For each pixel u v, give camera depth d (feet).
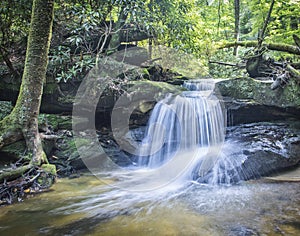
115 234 6.48
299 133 13.38
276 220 7.10
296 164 11.93
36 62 10.06
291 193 9.15
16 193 8.93
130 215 7.60
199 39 18.88
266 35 23.04
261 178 10.80
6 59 12.50
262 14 23.21
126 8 13.64
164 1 15.98
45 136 11.39
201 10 25.11
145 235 6.41
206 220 7.20
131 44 17.03
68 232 6.63
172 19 16.24
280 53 21.42
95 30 14.90
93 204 8.34
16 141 10.27
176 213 7.69
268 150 11.89
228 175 10.58
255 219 7.19
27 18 12.37
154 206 8.23
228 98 14.64
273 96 13.89
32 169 9.77
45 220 7.29
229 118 14.49
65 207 8.15
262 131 13.66
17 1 11.69
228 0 30.27
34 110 10.28
